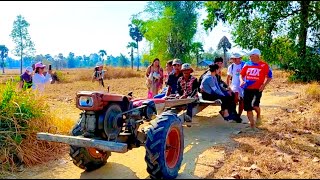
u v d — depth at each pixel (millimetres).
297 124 8461
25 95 6984
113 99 5203
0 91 6859
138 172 5398
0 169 5594
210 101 8383
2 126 6320
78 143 4848
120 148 4586
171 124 5055
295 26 20094
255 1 20172
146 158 4812
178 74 8766
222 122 9008
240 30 20906
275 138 7250
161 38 49188
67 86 22844
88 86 22750
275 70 28438
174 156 5223
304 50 20141
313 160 5926
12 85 7004
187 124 8656
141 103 5762
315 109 10195
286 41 20375
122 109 5477
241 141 7039
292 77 20344
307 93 12625
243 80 8078
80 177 5211
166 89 9188
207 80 8547
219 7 21234
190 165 5664
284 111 10320
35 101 7008
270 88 17266
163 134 4836
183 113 8273
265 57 20531
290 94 14461
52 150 6449
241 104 9062
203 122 9039
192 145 6828
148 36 49750
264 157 5988
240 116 9195
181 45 50844
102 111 5086
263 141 7004
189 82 8320
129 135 5367
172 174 5012
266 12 20484
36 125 6645
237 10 20688
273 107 10977
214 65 8688
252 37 20672
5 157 5797
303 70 19828
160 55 49469
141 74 38938
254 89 8016
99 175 5254
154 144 4766
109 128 5109
